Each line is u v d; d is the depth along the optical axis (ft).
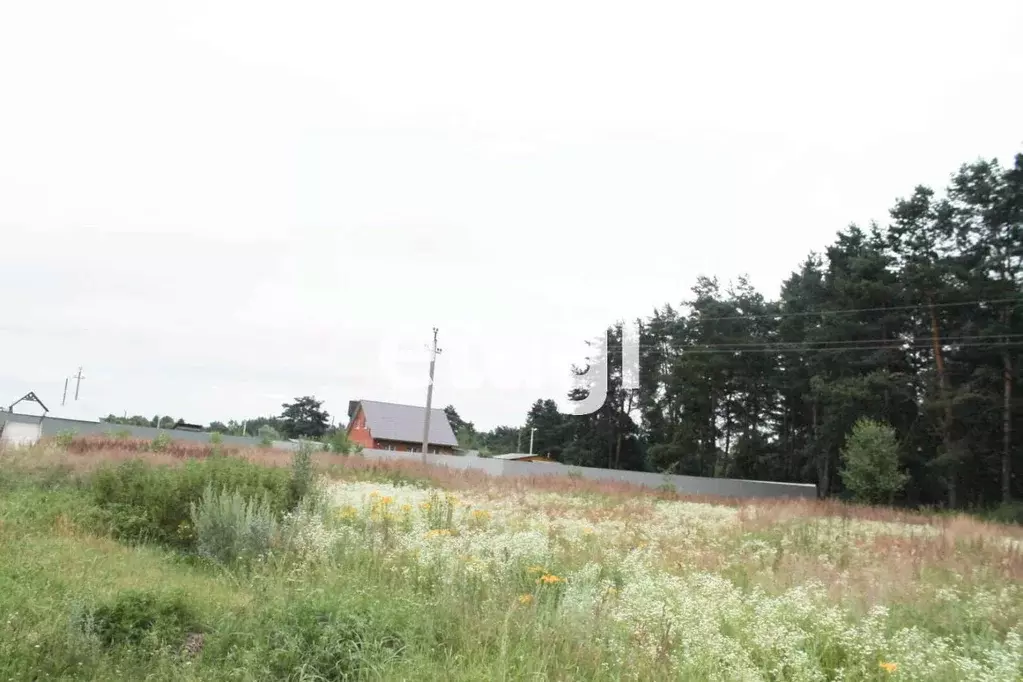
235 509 32.63
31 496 41.34
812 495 134.21
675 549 38.78
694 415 172.96
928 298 129.39
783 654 19.61
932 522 75.36
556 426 214.90
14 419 136.36
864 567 36.60
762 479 171.22
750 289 183.73
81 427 140.77
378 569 25.53
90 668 16.24
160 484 38.65
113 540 34.58
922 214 140.05
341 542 29.01
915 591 29.45
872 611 23.44
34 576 22.90
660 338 190.60
